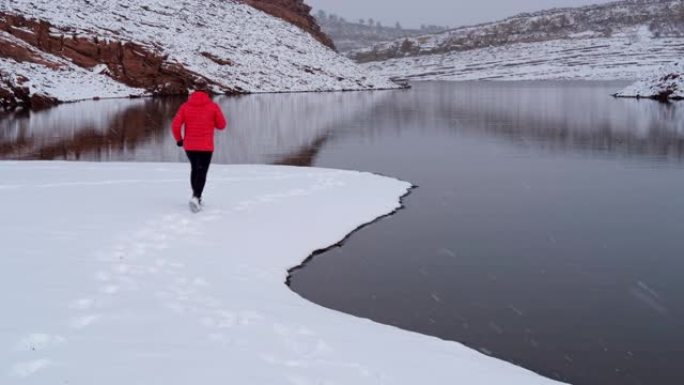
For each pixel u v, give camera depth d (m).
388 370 4.19
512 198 11.42
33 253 6.23
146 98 43.50
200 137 8.49
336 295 6.42
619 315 5.92
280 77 57.38
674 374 4.76
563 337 5.43
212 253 7.05
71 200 8.98
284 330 4.79
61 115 29.56
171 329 4.59
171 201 9.29
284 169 13.13
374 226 9.31
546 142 20.05
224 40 58.94
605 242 8.45
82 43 44.78
